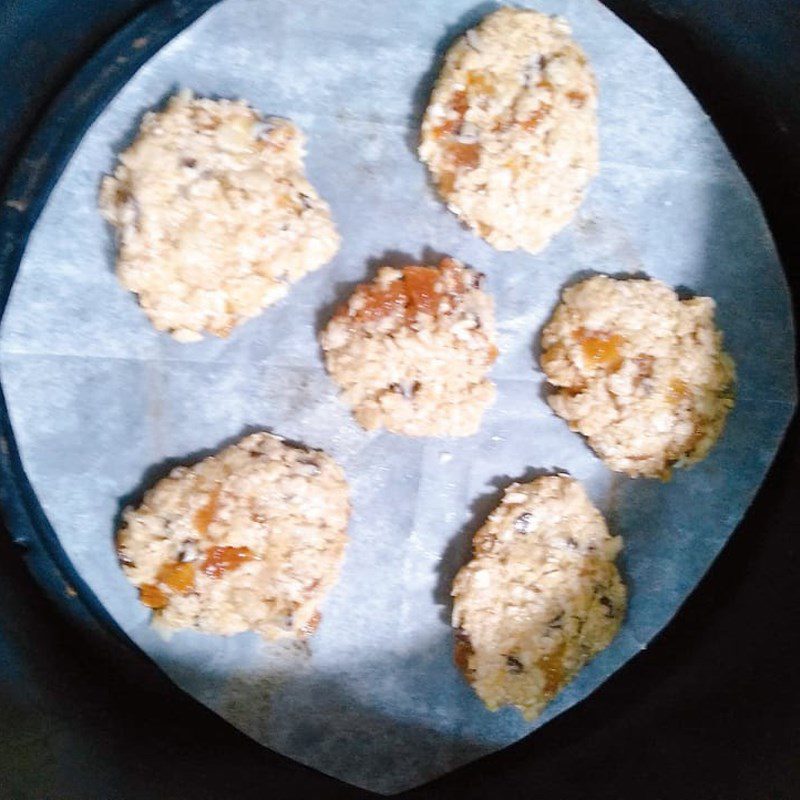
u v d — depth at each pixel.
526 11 0.24
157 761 0.22
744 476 0.25
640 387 0.24
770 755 0.22
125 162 0.22
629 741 0.24
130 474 0.23
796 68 0.24
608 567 0.24
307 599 0.23
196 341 0.23
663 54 0.25
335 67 0.24
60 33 0.22
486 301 0.24
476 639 0.23
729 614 0.25
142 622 0.23
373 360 0.23
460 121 0.23
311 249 0.23
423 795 0.23
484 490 0.24
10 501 0.23
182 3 0.24
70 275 0.22
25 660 0.22
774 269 0.25
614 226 0.25
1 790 0.20
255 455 0.23
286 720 0.23
